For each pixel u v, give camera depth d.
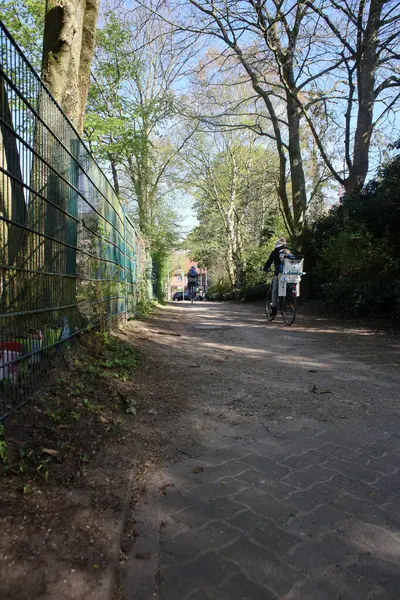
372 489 2.65
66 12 5.24
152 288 18.42
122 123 16.64
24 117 3.23
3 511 2.04
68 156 4.43
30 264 3.33
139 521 2.27
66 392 3.57
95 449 2.87
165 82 20.00
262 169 28.11
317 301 14.60
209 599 1.76
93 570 1.79
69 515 2.12
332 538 2.17
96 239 5.71
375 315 10.60
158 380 4.83
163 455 3.04
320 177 18.28
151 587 1.81
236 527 2.24
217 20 13.30
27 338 3.24
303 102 17.41
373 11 12.95
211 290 38.50
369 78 15.08
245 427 3.62
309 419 3.82
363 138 15.35
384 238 11.59
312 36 13.78
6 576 1.68
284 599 1.77
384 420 3.80
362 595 1.81
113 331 6.72
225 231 31.44
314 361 6.10
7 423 2.78
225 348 7.06
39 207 3.54
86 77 6.07
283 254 10.45
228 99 21.72
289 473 2.84
